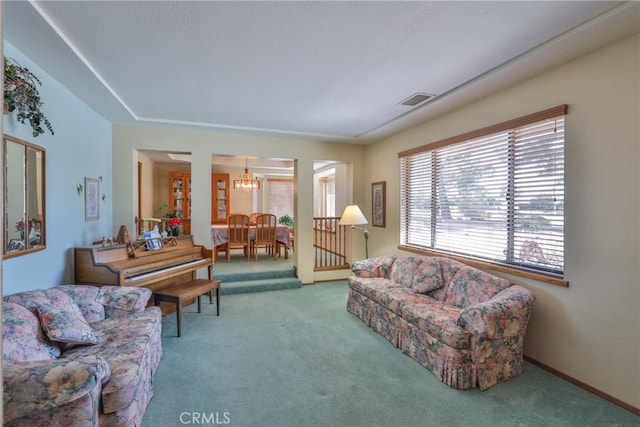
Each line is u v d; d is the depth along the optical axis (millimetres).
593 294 2232
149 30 2051
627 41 2055
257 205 8438
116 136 4141
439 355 2402
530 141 2711
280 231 6352
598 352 2203
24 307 1851
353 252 5586
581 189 2305
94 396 1509
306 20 1953
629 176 2051
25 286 2268
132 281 2922
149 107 3570
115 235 4121
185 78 2789
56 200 2695
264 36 2131
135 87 2980
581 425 1915
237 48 2285
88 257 2908
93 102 3246
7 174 2057
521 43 2199
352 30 2061
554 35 2096
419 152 4078
